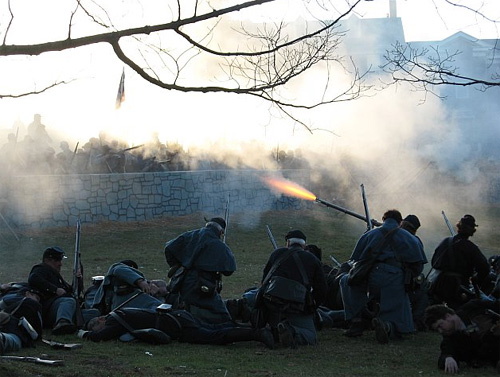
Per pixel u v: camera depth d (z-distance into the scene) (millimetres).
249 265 20047
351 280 9930
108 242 23406
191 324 9383
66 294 10117
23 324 8703
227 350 8984
